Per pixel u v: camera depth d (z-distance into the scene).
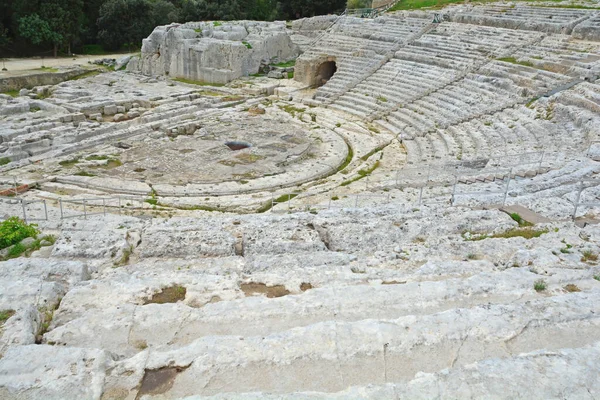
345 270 9.30
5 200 18.25
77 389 5.38
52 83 45.69
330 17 55.47
